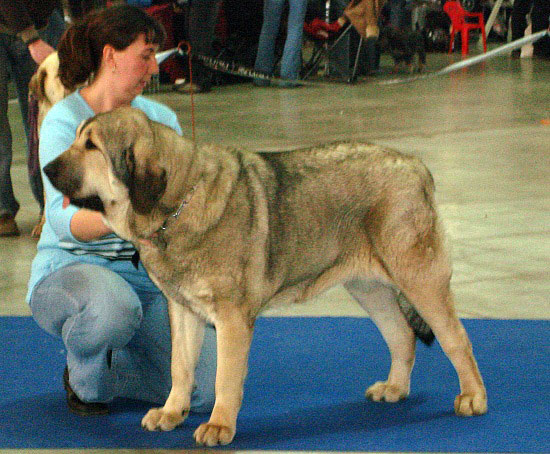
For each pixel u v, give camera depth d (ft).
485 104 58.90
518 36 92.43
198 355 16.24
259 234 14.97
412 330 17.49
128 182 14.03
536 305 22.98
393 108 57.41
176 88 65.57
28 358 19.69
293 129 49.19
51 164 14.06
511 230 29.89
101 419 16.58
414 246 16.01
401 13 75.05
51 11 29.99
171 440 15.48
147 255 14.83
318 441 15.31
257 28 69.46
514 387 17.84
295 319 22.56
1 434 15.76
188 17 62.80
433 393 17.79
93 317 15.62
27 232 30.40
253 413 16.75
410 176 16.14
